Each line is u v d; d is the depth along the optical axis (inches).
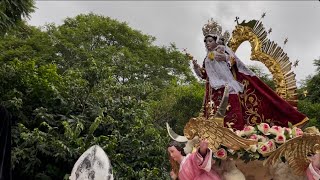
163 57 1454.2
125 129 651.5
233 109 305.9
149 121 688.4
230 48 342.0
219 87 309.4
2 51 1150.3
